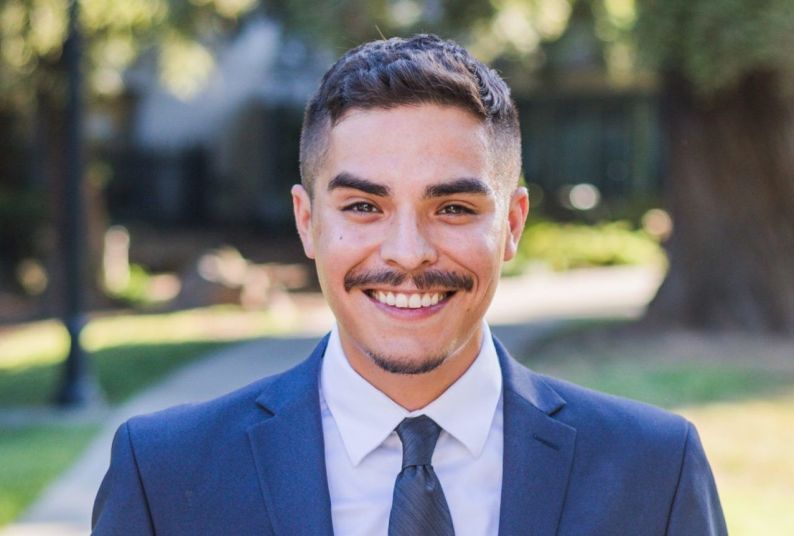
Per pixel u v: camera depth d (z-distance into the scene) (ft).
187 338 39.99
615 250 64.44
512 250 6.91
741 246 36.91
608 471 6.52
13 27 41.75
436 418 6.52
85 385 29.12
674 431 6.71
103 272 50.57
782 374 30.45
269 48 72.13
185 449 6.57
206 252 51.52
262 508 6.36
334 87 6.31
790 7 29.78
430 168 6.07
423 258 6.05
